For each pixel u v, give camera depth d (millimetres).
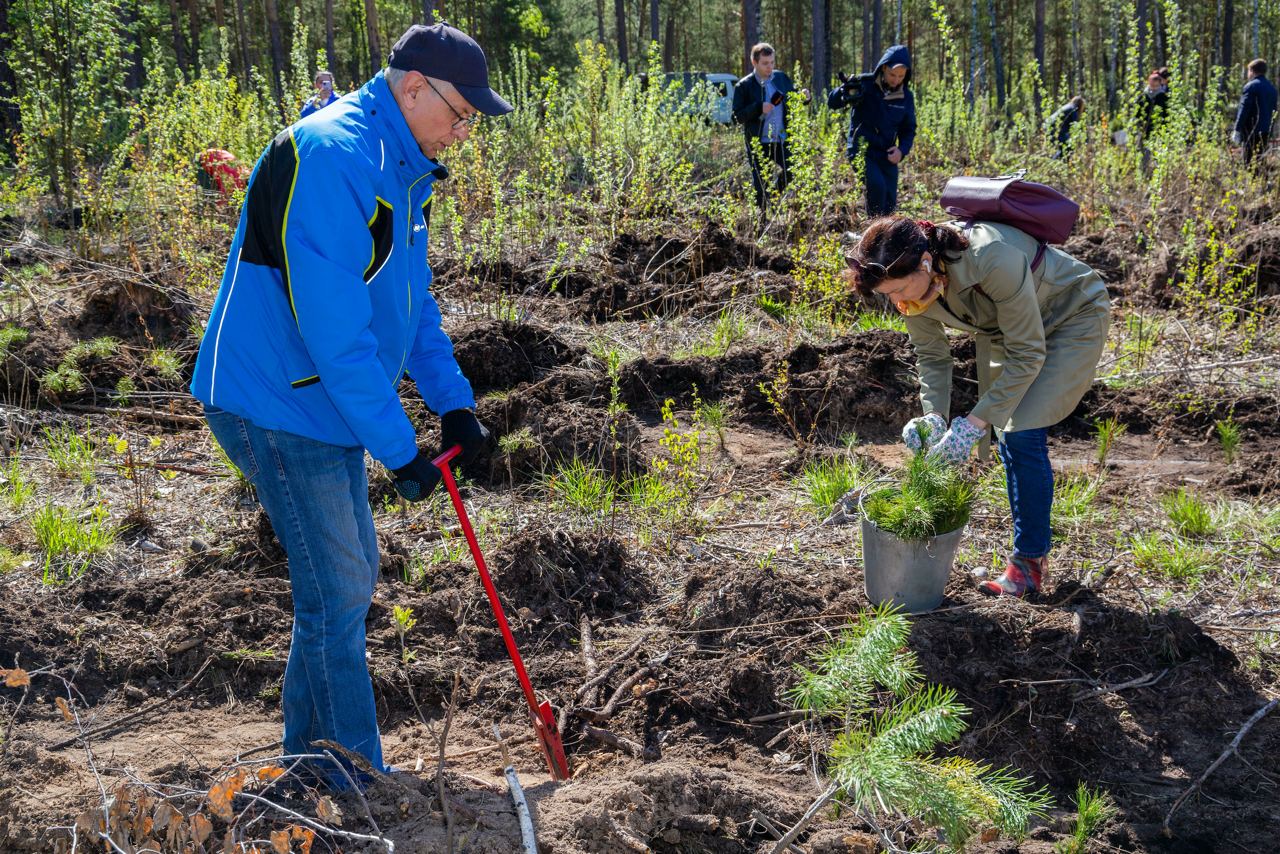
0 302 6867
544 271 8320
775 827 2982
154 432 5719
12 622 3809
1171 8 9602
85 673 3674
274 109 10250
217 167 9211
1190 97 11445
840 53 43625
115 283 6637
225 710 3592
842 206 9516
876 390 6141
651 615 4113
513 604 4082
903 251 3410
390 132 2625
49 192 9797
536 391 6055
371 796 2842
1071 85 34031
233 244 2793
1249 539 4656
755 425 6137
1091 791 3246
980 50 28438
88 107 9758
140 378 6117
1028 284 3473
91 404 5965
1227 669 3684
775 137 10484
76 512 4773
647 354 6801
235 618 3877
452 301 7695
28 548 4445
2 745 3152
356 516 2910
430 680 3676
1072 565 4418
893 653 2936
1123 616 3795
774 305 7711
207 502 4977
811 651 3662
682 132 11578
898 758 2586
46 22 9430
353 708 2891
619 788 2895
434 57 2566
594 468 5172
